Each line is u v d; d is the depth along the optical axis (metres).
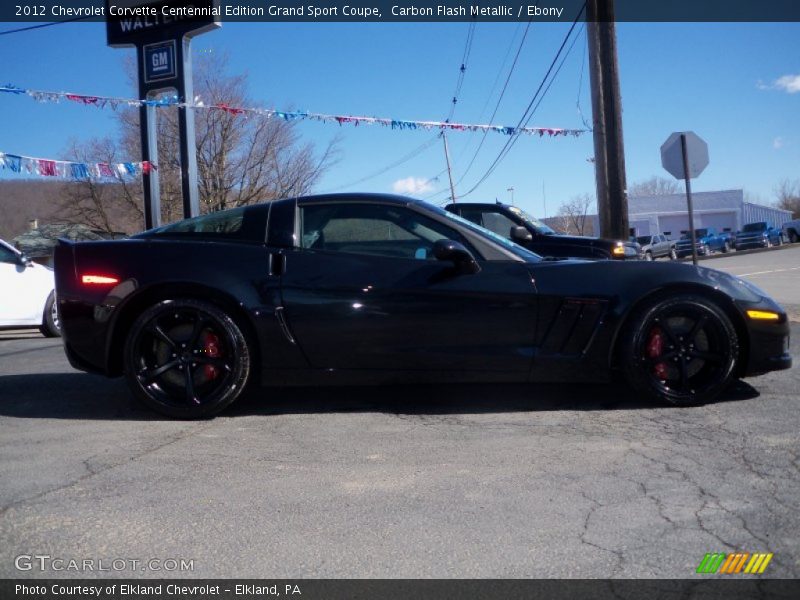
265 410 4.98
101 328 4.72
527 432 4.31
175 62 17.48
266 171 26.56
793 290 14.19
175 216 26.12
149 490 3.53
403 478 3.63
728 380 4.68
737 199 54.41
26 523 3.18
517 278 4.61
